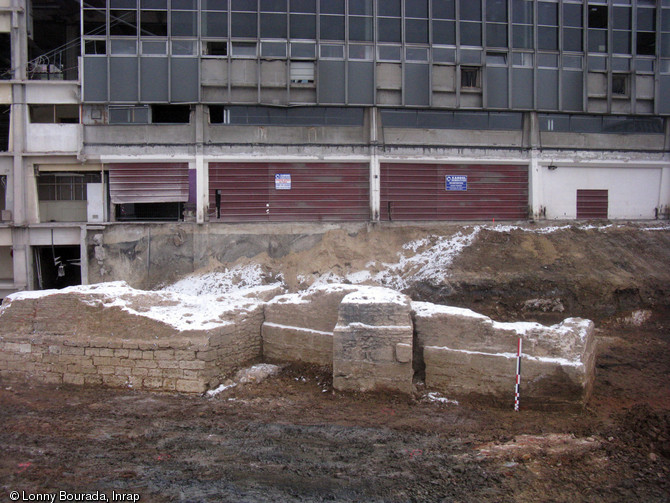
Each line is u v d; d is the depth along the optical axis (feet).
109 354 35.42
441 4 71.87
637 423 29.48
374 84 70.69
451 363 33.32
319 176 71.97
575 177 76.07
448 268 60.54
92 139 69.72
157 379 34.73
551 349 31.94
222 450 26.11
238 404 32.60
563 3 73.36
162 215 73.15
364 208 72.33
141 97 68.90
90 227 68.49
